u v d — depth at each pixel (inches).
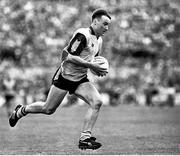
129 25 3380.9
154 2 3607.3
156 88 2785.4
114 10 3390.7
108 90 2844.5
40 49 3095.5
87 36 575.2
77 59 569.6
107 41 3201.3
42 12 3250.5
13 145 832.9
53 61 3031.5
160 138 950.4
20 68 2930.6
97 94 589.3
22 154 707.4
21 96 2691.9
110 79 2940.5
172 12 3607.3
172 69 3253.0
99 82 2856.8
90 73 606.9
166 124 1336.1
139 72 3110.2
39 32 3161.9
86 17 3257.9
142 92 2950.3
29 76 2859.3
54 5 3302.2
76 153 722.8
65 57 585.3
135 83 3014.3
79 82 597.6
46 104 623.8
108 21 584.1
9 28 3159.5
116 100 2859.3
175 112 1956.2
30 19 3201.3
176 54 3425.2
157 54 3390.7
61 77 597.6
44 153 721.0
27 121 1471.5
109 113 1888.5
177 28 3550.7
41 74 2891.2
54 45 3120.1
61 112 1988.2
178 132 1087.0
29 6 3250.5
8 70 2829.7
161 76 3129.9
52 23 3216.0
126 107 2426.2
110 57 3157.0
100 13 584.4
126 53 3240.7
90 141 578.6
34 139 936.3
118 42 3240.7
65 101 2669.8
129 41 3289.9
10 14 3208.7
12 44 3075.8
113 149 774.5
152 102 2775.6
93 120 582.6
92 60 594.9
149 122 1416.1
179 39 3508.9
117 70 3053.6
